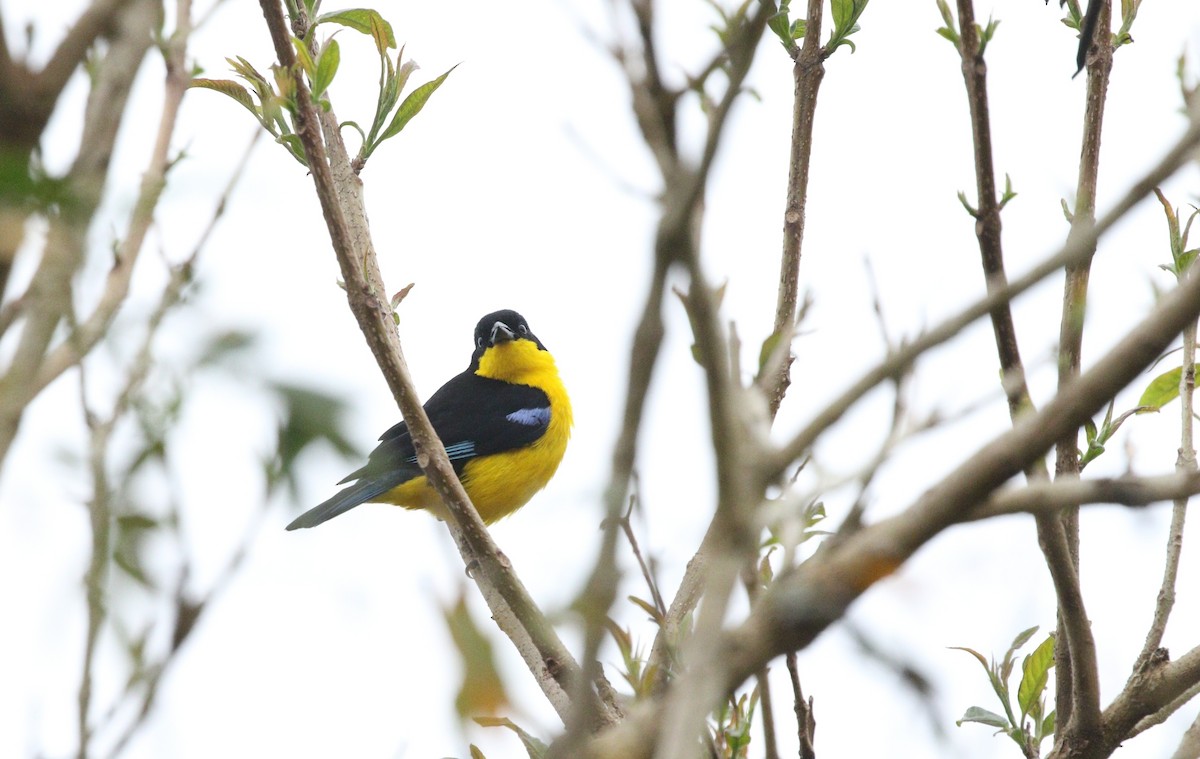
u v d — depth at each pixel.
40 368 4.22
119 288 4.43
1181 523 7.93
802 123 9.78
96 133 4.48
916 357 3.81
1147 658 7.58
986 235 6.42
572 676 7.48
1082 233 3.81
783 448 3.80
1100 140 8.30
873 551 3.56
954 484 3.58
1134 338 3.46
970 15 6.47
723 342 3.68
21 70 4.18
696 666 3.53
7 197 4.06
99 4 4.40
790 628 3.56
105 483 4.20
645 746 3.68
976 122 6.42
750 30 3.54
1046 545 7.10
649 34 3.69
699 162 3.51
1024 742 7.94
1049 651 8.13
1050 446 3.50
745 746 7.09
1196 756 6.77
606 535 3.59
